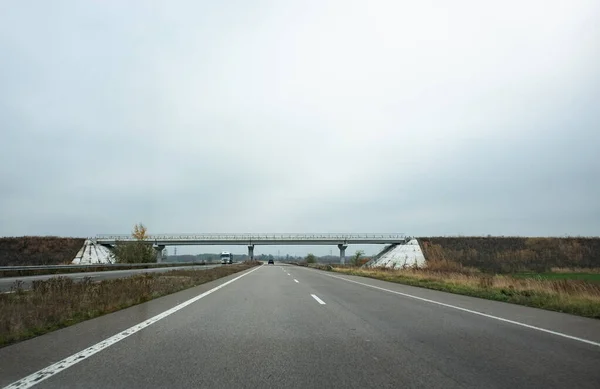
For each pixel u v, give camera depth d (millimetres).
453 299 14961
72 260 71312
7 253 67875
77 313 10477
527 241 86750
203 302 13727
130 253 54219
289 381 5109
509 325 9172
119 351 6609
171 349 6766
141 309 11883
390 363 5922
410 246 88500
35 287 16500
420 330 8531
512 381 5070
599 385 4918
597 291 16688
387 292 17906
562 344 7160
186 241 90562
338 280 27625
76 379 5145
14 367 5660
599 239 84500
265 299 14727
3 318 9039
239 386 4914
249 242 94375
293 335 7984
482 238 90438
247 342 7340
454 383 5008
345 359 6152
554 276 42281
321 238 95812
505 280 22094
